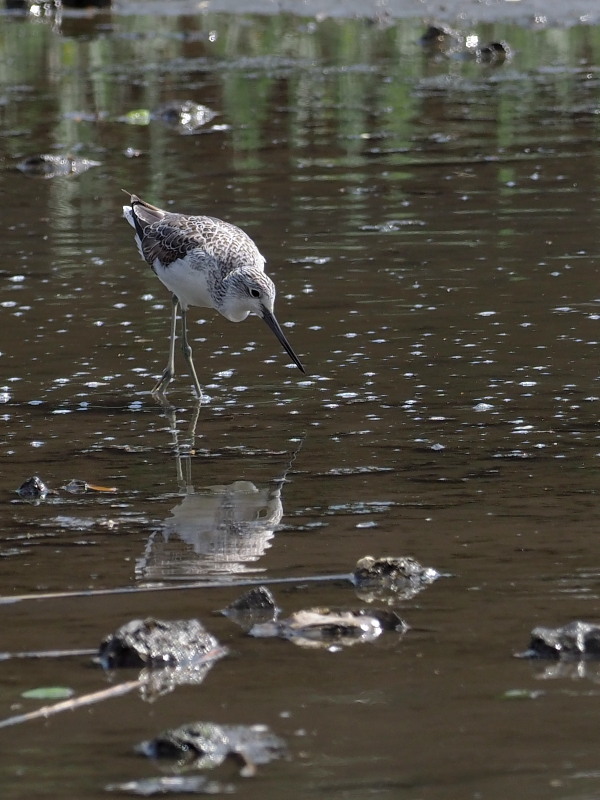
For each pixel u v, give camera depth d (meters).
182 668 7.41
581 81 27.19
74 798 6.12
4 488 10.41
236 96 26.83
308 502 9.92
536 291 15.15
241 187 20.36
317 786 6.15
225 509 9.84
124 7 36.81
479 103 25.77
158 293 15.80
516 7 34.22
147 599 8.32
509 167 21.03
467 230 17.73
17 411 12.20
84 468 10.82
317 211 18.88
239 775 6.27
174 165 21.95
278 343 14.04
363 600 8.22
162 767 6.38
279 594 8.35
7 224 18.84
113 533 9.45
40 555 9.08
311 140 23.39
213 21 34.62
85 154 22.86
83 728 6.77
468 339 13.73
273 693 7.06
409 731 6.61
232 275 13.20
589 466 10.41
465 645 7.55
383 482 10.26
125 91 27.36
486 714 6.75
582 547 8.86
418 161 21.66
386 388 12.48
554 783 6.10
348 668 7.32
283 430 11.55
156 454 11.12
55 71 29.38
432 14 34.06
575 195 19.28
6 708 6.99
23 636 7.83
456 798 6.01
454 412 11.77
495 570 8.55
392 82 27.72
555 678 7.12
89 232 18.33
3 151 23.12
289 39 32.12
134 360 13.67
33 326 14.60
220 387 12.82
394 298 15.13
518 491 9.95
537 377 12.59
